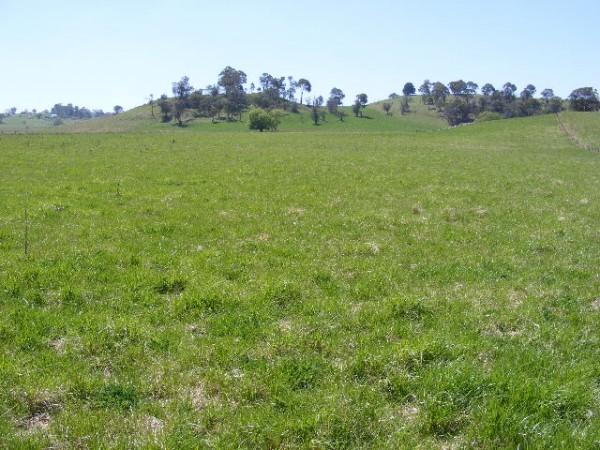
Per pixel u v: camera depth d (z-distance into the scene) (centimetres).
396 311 1046
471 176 3372
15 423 674
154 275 1229
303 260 1424
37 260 1313
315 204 2261
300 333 941
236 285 1188
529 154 5628
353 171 3441
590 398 730
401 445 643
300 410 707
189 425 670
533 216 2131
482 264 1427
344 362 836
